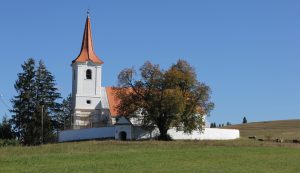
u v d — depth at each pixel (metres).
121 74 115.94
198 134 120.50
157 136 117.06
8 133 128.62
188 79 115.56
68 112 144.00
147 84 115.19
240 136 138.62
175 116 112.19
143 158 64.38
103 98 137.00
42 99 132.12
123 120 116.88
